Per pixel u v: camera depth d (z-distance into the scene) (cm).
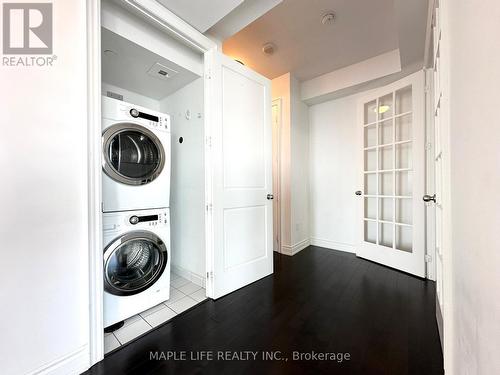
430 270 218
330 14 192
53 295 104
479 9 60
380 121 267
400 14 163
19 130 95
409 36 185
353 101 307
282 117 309
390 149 264
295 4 181
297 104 320
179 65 185
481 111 59
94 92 119
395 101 250
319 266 260
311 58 262
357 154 291
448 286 102
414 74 227
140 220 165
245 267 211
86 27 115
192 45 180
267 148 239
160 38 171
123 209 157
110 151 152
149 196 172
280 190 314
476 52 63
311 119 350
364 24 204
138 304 160
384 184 271
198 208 212
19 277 95
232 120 202
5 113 92
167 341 135
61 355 106
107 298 145
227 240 197
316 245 347
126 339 137
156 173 176
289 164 304
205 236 196
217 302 181
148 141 176
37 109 100
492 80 52
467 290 71
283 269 252
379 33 217
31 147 98
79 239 113
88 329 115
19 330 94
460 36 79
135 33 156
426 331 142
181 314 164
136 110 165
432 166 214
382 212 273
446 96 104
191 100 215
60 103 107
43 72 102
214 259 185
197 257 215
